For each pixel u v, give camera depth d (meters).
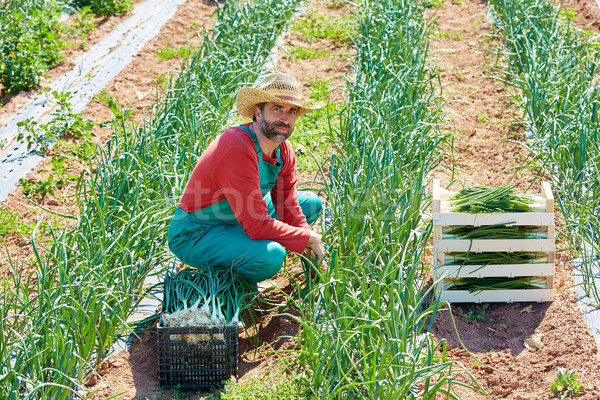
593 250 5.82
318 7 12.60
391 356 4.25
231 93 7.97
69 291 4.64
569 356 4.72
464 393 4.52
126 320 5.16
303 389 4.38
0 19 9.52
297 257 5.91
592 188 6.45
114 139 7.13
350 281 5.10
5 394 4.04
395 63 8.51
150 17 12.36
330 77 9.59
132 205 5.93
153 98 9.18
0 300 5.34
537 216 5.03
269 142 4.96
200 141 6.77
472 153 7.77
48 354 4.32
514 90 9.05
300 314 5.28
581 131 6.51
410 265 5.35
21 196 7.05
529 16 9.55
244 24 9.76
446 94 9.12
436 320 5.18
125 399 4.51
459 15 12.10
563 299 5.34
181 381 4.62
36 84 9.48
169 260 5.66
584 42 8.91
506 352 4.86
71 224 6.57
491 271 5.20
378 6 10.09
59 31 11.34
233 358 4.59
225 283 4.97
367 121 6.95
